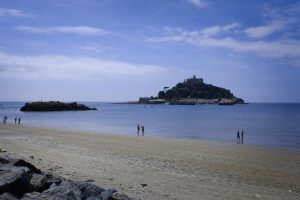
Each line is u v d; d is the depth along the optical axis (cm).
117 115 13512
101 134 4828
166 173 1906
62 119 10262
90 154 2581
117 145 3338
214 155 2795
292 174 2078
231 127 7781
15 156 2067
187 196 1407
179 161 2397
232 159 2611
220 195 1480
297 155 2972
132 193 1347
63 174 1611
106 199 948
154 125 8281
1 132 4681
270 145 4272
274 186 1742
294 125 8412
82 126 7481
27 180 923
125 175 1769
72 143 3419
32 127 5931
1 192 855
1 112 15138
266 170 2188
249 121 9994
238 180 1842
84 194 957
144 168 2030
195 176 1869
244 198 1457
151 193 1388
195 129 7150
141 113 15700
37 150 2695
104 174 1752
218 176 1916
